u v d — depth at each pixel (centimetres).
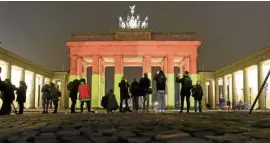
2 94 2102
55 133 692
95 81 6356
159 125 871
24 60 5541
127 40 6506
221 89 7456
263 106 4697
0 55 4538
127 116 1591
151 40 6481
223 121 1016
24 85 2341
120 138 578
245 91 5531
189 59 6469
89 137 600
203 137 554
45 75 6981
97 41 6456
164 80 2259
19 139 580
